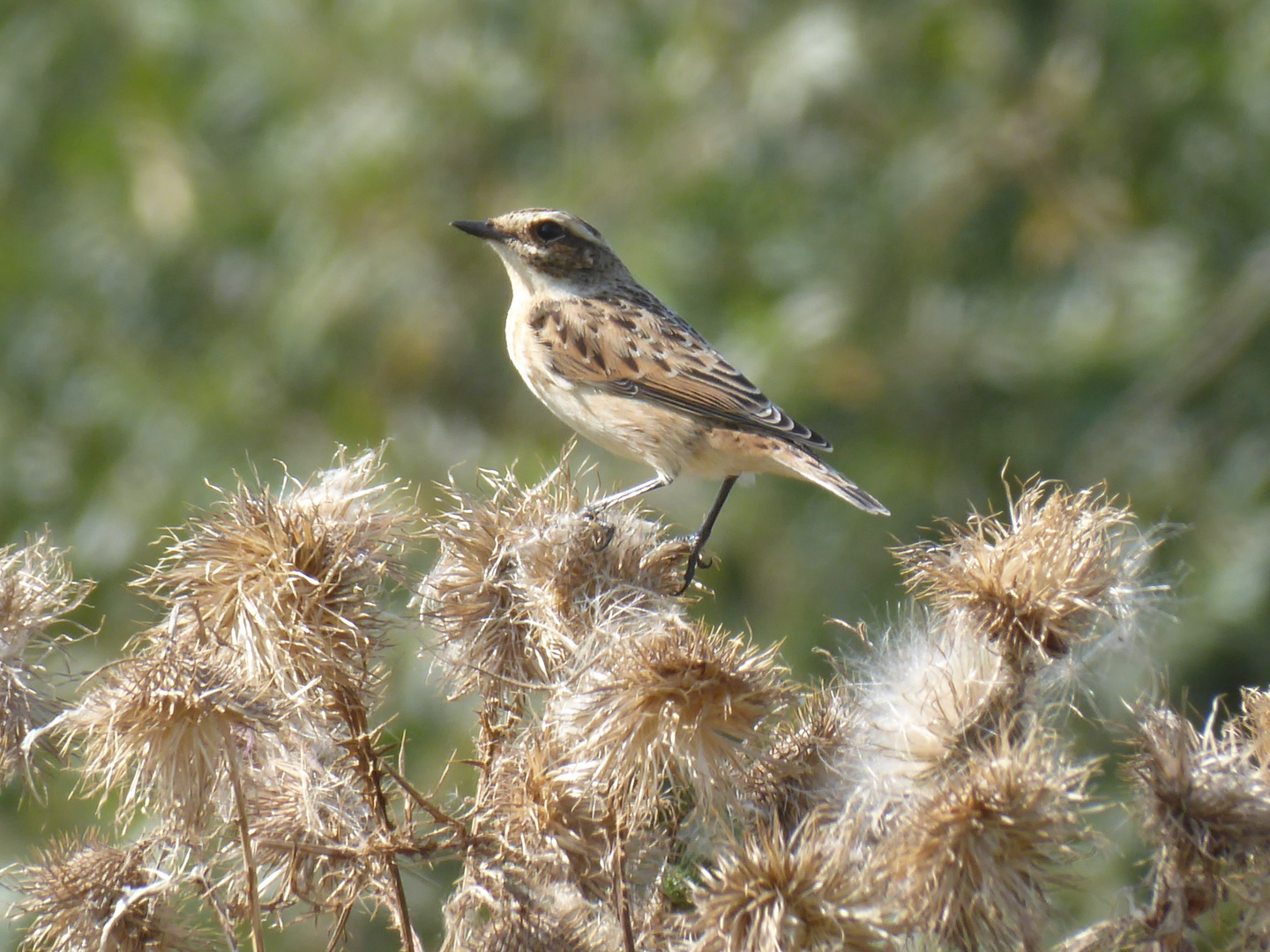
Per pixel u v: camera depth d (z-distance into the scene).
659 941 5.35
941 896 4.69
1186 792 5.06
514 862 5.44
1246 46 14.04
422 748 11.08
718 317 14.12
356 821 5.49
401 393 14.45
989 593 5.37
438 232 14.53
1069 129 14.46
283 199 14.69
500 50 14.94
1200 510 13.31
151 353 14.48
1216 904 5.06
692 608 13.33
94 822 11.18
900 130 14.65
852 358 13.86
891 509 13.48
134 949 5.40
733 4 14.84
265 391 14.13
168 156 14.66
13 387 14.26
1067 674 5.41
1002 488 13.77
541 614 6.00
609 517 6.50
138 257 14.59
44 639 5.79
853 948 4.63
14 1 15.52
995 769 4.78
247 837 4.95
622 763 5.10
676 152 14.55
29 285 14.59
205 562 5.56
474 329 14.64
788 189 14.39
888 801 5.14
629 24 15.08
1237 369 13.91
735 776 5.13
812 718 5.72
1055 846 4.79
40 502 13.84
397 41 14.86
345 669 5.48
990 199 14.55
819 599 13.20
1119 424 13.74
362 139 14.50
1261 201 14.23
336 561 5.55
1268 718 5.49
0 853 10.99
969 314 14.16
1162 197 14.57
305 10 15.04
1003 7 14.98
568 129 14.97
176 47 15.05
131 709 5.03
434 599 6.16
